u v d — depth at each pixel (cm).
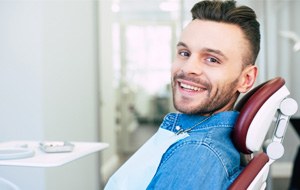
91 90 299
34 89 220
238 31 71
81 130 275
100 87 315
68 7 254
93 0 302
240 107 81
